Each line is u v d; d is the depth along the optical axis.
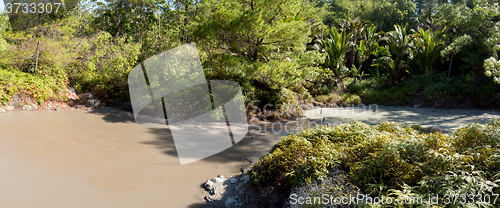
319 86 16.08
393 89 16.12
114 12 18.59
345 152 3.30
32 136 6.05
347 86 17.14
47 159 4.61
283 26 9.24
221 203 3.19
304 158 3.17
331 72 15.88
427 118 9.99
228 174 4.07
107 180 3.81
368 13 31.62
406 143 2.85
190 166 4.40
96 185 3.64
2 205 3.04
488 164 2.29
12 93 9.48
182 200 3.29
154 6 17.05
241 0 10.28
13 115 8.47
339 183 2.66
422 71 16.25
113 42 12.88
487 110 11.91
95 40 12.41
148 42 11.85
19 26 13.73
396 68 17.02
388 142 2.93
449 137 3.04
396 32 18.19
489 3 12.17
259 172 3.35
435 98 13.74
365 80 18.77
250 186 3.33
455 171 2.25
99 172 4.10
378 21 30.69
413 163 2.56
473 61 13.29
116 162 4.54
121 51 11.66
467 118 9.88
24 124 7.23
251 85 10.05
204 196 3.39
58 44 11.21
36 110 9.60
